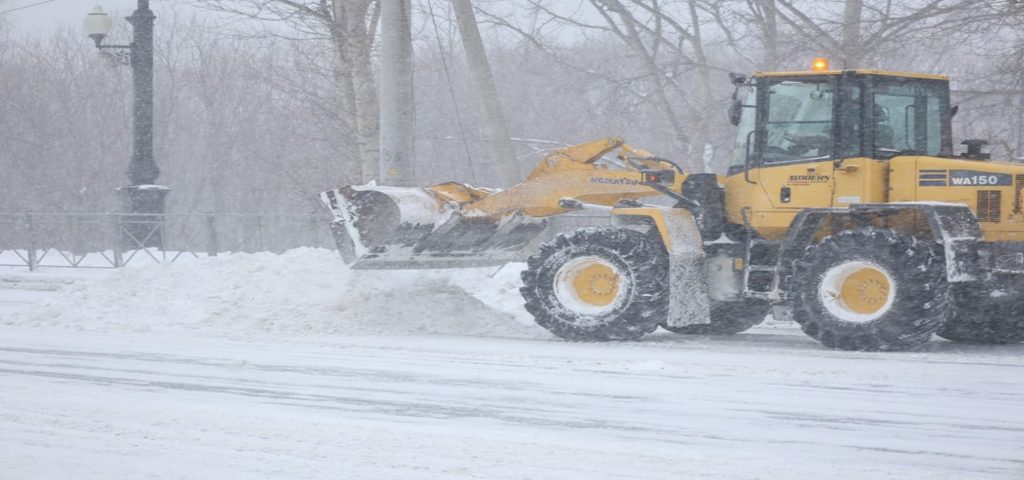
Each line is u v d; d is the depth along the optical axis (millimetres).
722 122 37500
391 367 14320
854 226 16719
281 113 57125
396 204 17812
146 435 10195
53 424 10688
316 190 47469
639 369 14109
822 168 16547
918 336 15500
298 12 34438
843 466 9055
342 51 35938
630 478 8648
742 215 17141
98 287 20406
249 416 11078
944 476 8758
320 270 20266
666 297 16969
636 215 17438
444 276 20141
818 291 15945
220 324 18766
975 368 14148
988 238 15789
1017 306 16672
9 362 14758
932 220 15438
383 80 24719
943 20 27859
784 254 16562
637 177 18078
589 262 17344
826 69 16938
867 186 16297
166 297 19938
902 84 16781
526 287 17625
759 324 19703
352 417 11047
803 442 9953
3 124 63125
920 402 11844
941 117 16969
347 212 18078
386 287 19562
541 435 10195
